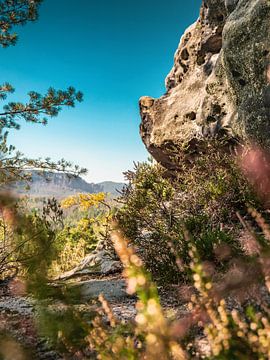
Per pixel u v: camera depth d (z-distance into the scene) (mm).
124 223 5938
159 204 6254
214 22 10641
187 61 11797
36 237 3521
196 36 11375
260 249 1395
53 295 2021
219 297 1305
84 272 6539
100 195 10570
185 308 2943
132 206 6168
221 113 8727
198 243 4395
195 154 9984
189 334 1595
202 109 9336
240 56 7516
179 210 6328
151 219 6301
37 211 4707
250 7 7605
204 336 2057
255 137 7164
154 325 1193
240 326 1327
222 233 4609
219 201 6625
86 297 2500
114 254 6793
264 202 6797
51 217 4867
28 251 3594
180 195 6840
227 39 7848
